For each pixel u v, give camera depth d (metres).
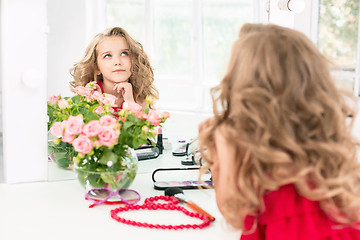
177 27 1.41
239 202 0.84
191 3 1.43
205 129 0.93
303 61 0.84
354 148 0.91
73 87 1.28
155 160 1.41
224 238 0.92
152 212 1.06
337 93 0.88
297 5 1.45
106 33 1.32
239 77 0.85
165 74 1.41
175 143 1.42
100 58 1.32
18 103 1.23
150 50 1.39
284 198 0.82
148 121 1.11
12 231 0.94
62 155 1.27
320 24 1.64
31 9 1.21
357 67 1.71
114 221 1.00
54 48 1.24
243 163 0.84
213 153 0.93
